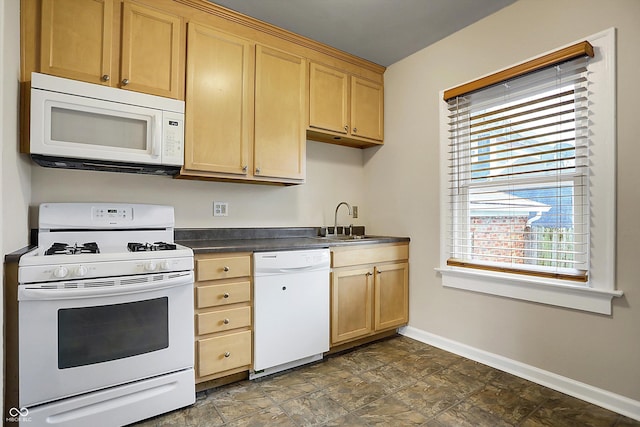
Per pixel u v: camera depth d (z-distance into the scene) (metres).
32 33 1.68
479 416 1.70
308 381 2.07
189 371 1.78
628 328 1.70
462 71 2.48
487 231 2.36
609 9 1.77
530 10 2.09
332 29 2.47
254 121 2.35
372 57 2.91
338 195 3.21
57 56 1.71
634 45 1.69
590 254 1.83
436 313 2.65
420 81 2.79
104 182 2.14
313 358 2.34
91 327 1.52
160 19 2.00
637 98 1.68
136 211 2.08
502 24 2.23
